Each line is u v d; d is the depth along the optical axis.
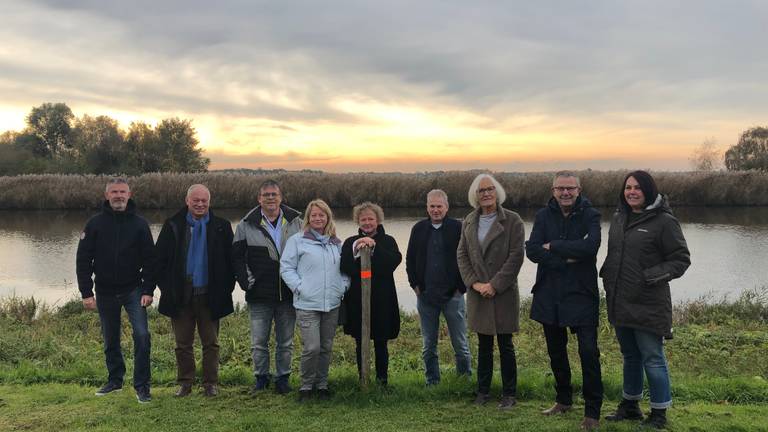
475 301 5.44
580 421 4.91
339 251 5.76
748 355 7.91
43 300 12.46
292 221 6.02
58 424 5.02
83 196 34.34
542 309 5.01
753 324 9.77
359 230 5.89
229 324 9.87
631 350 4.85
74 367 7.21
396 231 22.48
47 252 18.98
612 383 5.78
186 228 5.79
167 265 5.77
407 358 7.97
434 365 6.03
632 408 4.92
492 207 5.43
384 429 4.80
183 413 5.28
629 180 4.69
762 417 4.98
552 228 4.98
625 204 4.84
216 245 5.81
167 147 53.00
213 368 5.91
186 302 5.77
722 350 8.20
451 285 5.77
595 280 4.91
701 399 5.60
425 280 5.84
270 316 6.01
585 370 4.81
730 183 33.69
